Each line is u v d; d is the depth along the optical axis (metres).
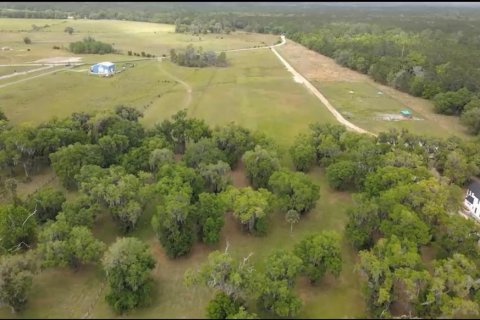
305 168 101.81
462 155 98.38
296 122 133.12
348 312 63.72
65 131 99.81
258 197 78.25
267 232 81.62
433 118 142.00
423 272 61.00
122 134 99.50
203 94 158.00
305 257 67.00
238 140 101.31
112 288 61.81
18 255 64.12
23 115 127.50
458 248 69.88
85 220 72.56
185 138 105.88
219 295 60.56
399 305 64.38
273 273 61.28
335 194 95.19
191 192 80.38
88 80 168.00
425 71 172.00
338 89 171.00
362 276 68.88
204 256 74.56
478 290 63.47
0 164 91.31
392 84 174.75
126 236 78.62
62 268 70.19
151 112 137.12
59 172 89.00
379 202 76.81
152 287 64.50
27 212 73.69
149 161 91.31
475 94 146.75
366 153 95.88
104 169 86.06
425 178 84.88
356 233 74.50
